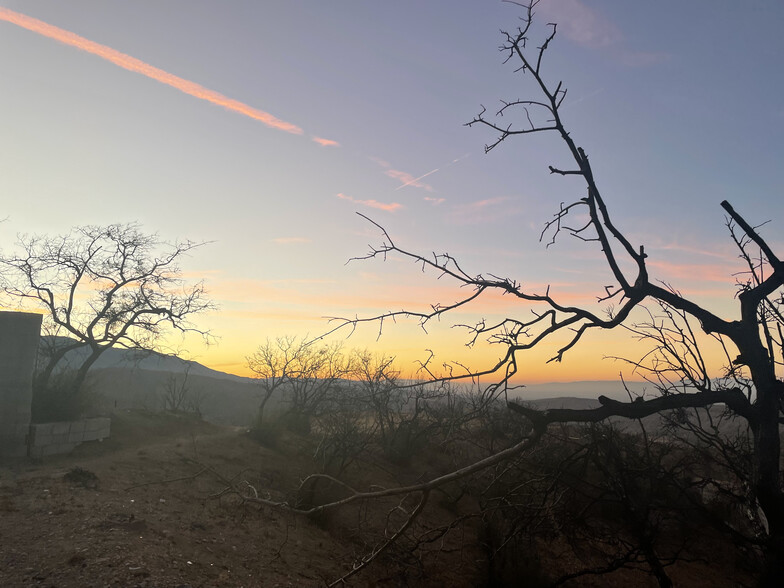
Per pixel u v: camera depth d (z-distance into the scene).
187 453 22.11
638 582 14.47
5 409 20.19
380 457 24.48
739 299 5.61
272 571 12.17
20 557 9.90
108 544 10.92
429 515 18.78
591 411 5.39
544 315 5.54
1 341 20.27
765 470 5.15
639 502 8.38
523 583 12.65
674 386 7.19
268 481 20.42
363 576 13.16
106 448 22.91
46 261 26.00
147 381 60.16
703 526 8.52
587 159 5.34
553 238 5.62
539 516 8.13
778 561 5.01
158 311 28.56
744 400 5.53
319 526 16.80
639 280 5.41
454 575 13.66
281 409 31.53
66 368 27.97
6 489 14.35
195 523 14.03
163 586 9.57
